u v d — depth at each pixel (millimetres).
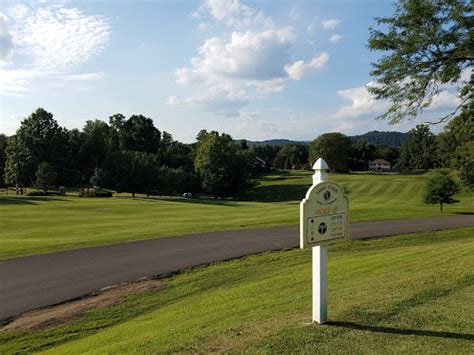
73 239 16250
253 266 12023
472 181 43688
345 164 110000
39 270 11438
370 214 26156
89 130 99750
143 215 28016
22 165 75375
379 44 10688
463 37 10203
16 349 6742
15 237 17188
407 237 17406
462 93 11852
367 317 5547
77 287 10023
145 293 9609
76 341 6812
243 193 75625
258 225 20734
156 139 116312
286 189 75625
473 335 4883
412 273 8344
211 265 12133
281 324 5500
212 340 5094
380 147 148875
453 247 12352
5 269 11500
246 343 4863
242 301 7637
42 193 63594
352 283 7918
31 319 8070
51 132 81875
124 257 13031
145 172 68062
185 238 16500
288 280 9359
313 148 111125
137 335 6258
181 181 70875
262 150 148125
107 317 8156
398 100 11539
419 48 10531
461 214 28438
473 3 9852
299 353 4500
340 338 4875
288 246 14828
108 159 70875
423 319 5418
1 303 8922
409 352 4473
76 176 89750
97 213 29531
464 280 7305
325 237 5492
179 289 9914
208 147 74125
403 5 10312
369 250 14812
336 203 5648
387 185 62906
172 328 6172
